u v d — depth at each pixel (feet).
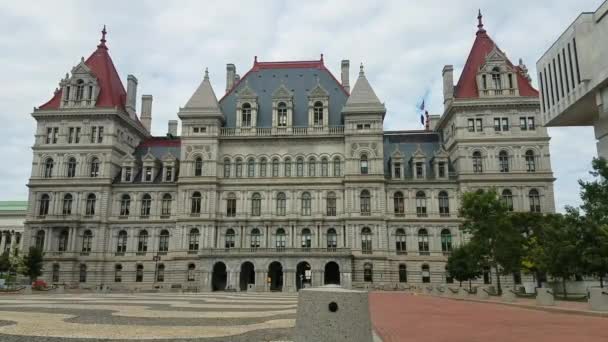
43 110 296.71
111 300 137.08
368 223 270.87
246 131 290.35
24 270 256.32
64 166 292.40
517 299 146.72
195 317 81.46
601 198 137.69
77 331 59.67
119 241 287.07
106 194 287.89
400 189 282.97
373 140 280.51
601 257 127.13
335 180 280.31
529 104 275.80
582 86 189.37
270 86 312.71
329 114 297.33
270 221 276.41
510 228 193.57
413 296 181.27
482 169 273.95
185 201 279.28
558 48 209.97
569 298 151.02
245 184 283.38
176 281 269.44
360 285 262.26
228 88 333.83
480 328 68.28
